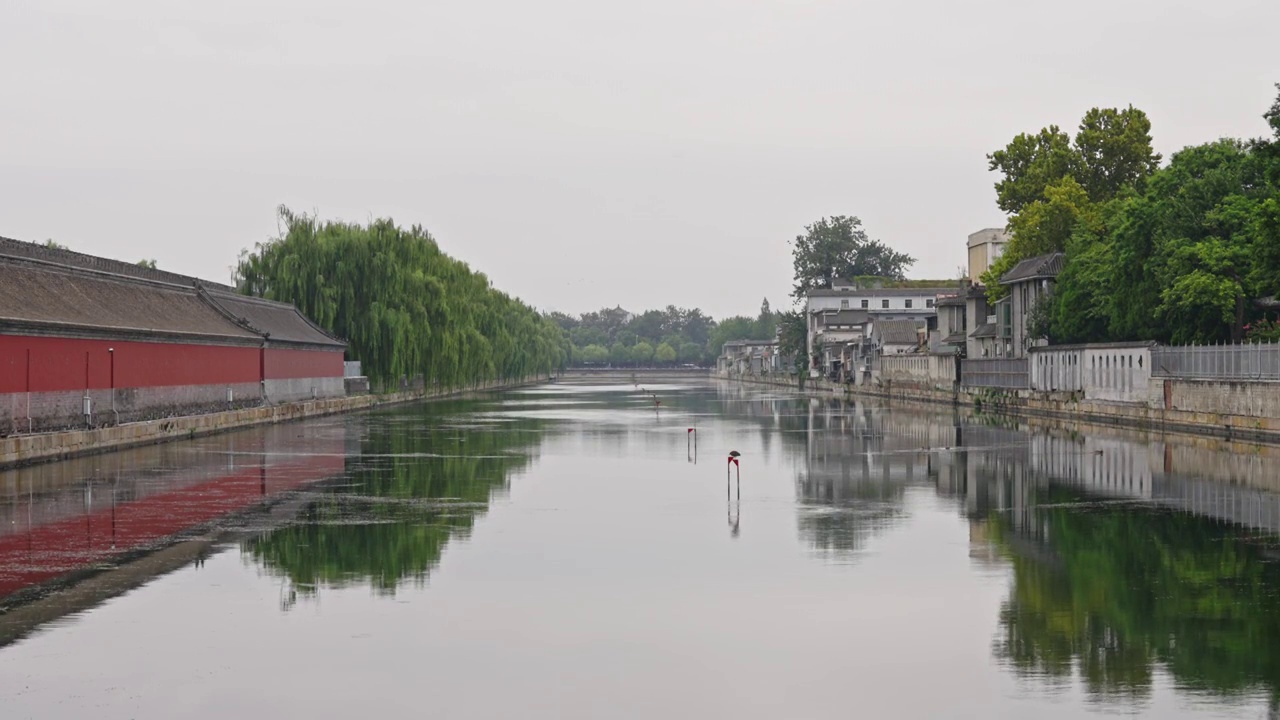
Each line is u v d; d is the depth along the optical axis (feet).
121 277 234.99
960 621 74.43
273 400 293.02
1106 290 264.11
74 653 67.62
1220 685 61.36
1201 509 120.16
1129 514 117.08
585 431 245.04
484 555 96.48
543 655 67.36
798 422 277.03
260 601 79.97
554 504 127.03
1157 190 236.02
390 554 96.78
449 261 419.54
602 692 61.05
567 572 89.56
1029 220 328.70
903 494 134.10
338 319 356.38
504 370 613.11
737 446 203.82
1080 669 64.39
